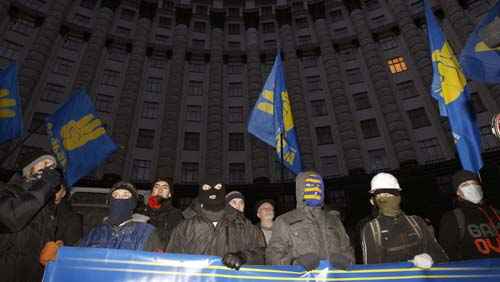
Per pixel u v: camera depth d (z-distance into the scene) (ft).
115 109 96.43
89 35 102.73
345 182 86.38
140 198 16.78
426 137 86.22
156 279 8.87
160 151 93.35
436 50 19.07
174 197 88.84
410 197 79.87
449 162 78.02
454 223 10.62
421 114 89.56
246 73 111.24
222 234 10.73
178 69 105.40
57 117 20.27
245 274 9.17
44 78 91.56
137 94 99.35
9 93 20.72
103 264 8.83
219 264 9.25
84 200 27.04
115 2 109.29
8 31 91.20
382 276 9.37
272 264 9.75
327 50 106.63
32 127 84.38
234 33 119.03
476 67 14.84
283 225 10.50
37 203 8.54
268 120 20.44
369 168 88.38
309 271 9.40
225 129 101.50
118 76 101.76
